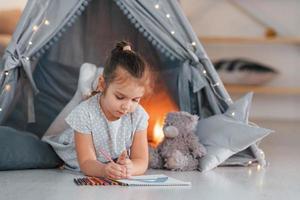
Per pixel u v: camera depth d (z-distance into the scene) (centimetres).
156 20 292
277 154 343
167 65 314
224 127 278
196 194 216
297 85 563
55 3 287
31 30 282
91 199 202
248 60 562
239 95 564
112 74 229
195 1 563
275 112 571
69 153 259
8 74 279
